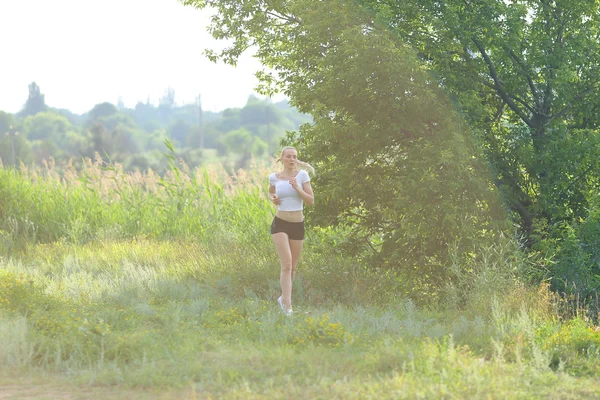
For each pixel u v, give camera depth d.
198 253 23.72
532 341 11.07
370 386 8.35
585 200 24.95
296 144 21.25
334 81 19.48
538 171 23.88
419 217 19.22
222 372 9.36
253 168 31.19
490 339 11.52
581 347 11.71
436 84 20.38
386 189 19.52
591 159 23.53
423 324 13.73
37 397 8.46
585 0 24.36
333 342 11.51
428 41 23.11
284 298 14.96
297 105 21.19
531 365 10.00
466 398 8.07
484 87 24.94
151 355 10.25
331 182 20.06
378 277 19.17
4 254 25.62
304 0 20.45
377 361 9.84
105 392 8.69
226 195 30.75
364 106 20.03
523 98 25.28
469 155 20.05
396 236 19.81
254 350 10.47
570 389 8.88
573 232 22.09
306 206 20.92
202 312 14.30
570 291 20.80
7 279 15.02
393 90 19.53
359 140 19.70
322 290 18.34
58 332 11.33
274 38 23.86
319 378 9.03
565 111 25.20
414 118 19.92
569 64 24.28
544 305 15.82
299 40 20.95
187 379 9.06
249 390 8.23
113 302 15.88
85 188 31.98
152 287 17.81
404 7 22.70
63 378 9.30
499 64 24.31
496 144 23.80
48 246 26.81
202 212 30.17
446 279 18.84
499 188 22.61
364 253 21.56
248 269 19.20
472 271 17.41
